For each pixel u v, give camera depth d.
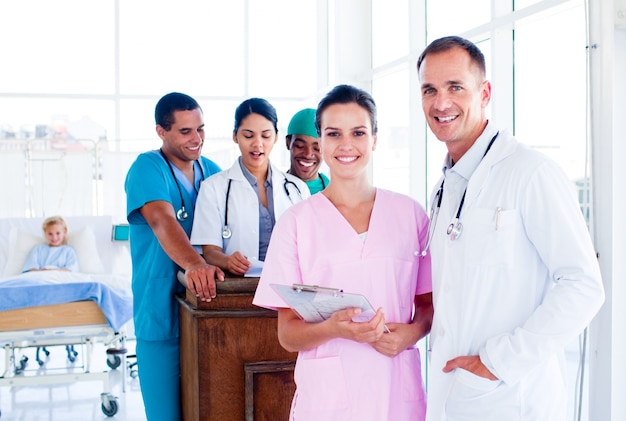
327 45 5.87
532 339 1.45
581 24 2.61
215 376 2.39
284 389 2.41
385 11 4.54
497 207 1.54
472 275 1.56
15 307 4.03
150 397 2.82
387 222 1.80
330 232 1.77
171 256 2.57
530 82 2.95
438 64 1.62
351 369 1.71
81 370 5.29
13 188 6.14
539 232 1.50
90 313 4.18
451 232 1.60
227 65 6.74
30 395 4.71
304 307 1.64
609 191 2.17
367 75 4.63
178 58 6.69
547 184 1.49
